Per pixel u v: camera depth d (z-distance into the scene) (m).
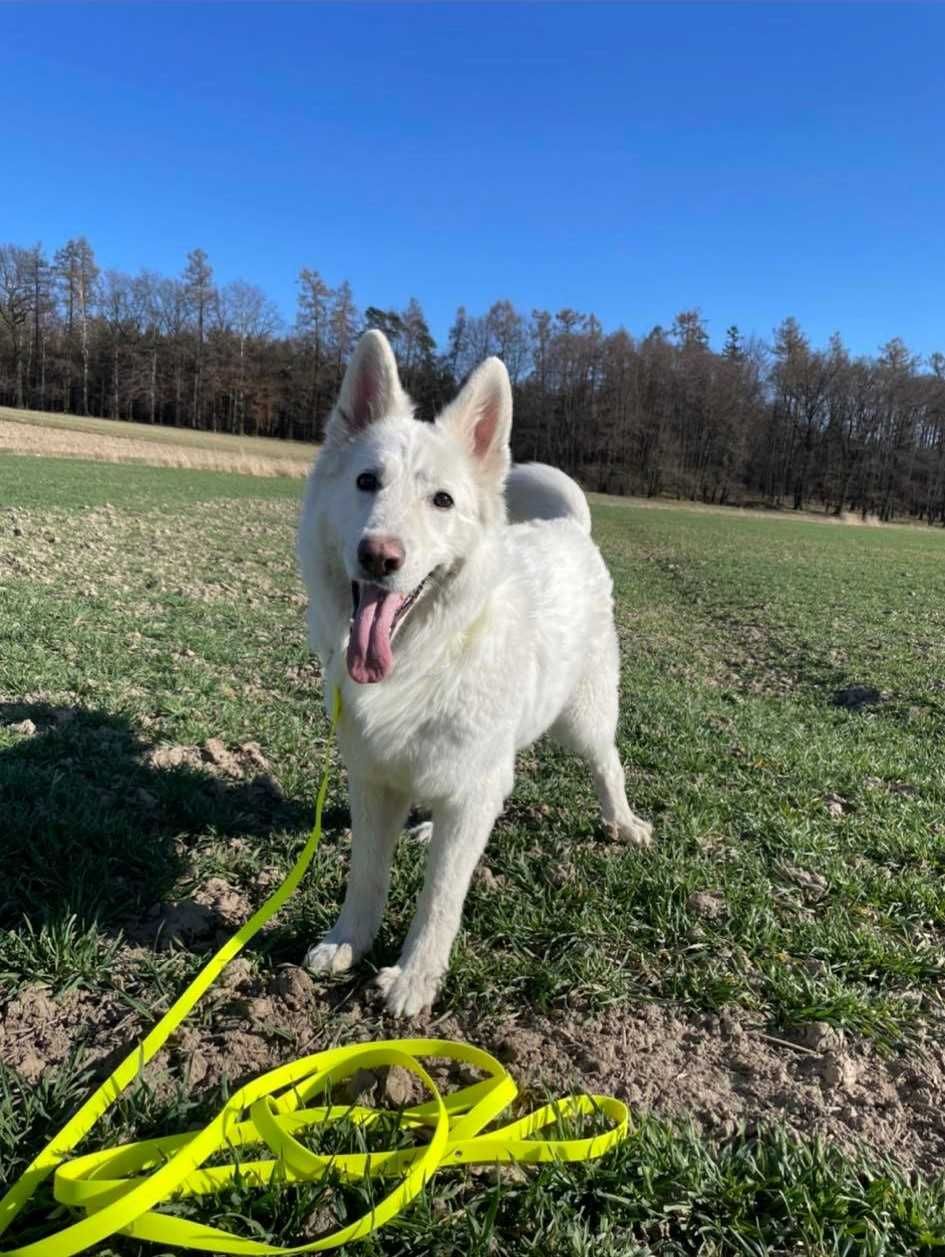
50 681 2.00
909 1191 0.79
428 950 1.04
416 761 1.03
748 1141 0.85
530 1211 0.75
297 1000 1.00
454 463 1.08
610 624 1.49
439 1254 0.71
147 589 3.54
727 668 3.35
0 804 1.30
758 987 1.09
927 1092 0.93
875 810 1.68
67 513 6.02
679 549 9.59
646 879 1.30
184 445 19.48
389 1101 0.87
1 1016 0.94
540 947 1.15
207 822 1.37
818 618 4.74
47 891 1.13
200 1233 0.67
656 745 1.99
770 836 1.52
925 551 12.52
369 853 1.09
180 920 1.13
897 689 2.85
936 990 1.11
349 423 1.13
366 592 0.99
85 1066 0.88
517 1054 0.95
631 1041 0.99
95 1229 0.66
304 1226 0.73
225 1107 0.78
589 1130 0.84
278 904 1.02
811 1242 0.75
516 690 1.09
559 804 1.61
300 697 2.20
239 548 5.50
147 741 1.72
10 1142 0.77
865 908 1.30
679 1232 0.76
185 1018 0.96
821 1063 0.97
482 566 1.06
